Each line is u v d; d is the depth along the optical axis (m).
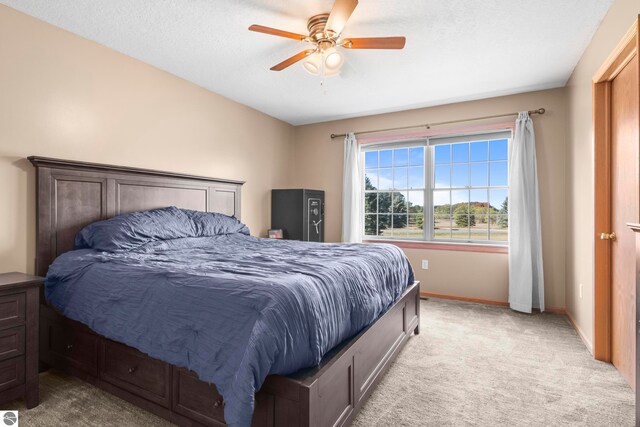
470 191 4.25
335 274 1.82
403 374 2.25
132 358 1.76
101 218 2.67
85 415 1.78
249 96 3.99
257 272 1.72
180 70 3.26
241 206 4.26
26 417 1.77
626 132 2.18
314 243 3.24
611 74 2.32
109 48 2.81
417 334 3.00
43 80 2.39
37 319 1.89
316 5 2.23
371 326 2.01
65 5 2.22
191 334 1.49
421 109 4.39
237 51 2.88
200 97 3.66
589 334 2.70
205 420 1.52
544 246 3.71
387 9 2.27
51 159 2.34
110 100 2.81
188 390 1.57
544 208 3.71
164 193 3.20
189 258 2.22
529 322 3.33
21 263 2.28
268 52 2.90
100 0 2.16
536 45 2.75
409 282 3.04
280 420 1.34
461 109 4.15
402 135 4.49
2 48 2.20
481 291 4.04
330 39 2.26
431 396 1.98
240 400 1.20
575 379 2.19
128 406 1.86
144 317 1.66
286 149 5.13
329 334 1.55
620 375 2.25
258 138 4.54
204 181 3.63
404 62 3.07
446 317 3.48
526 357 2.52
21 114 2.28
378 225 4.83
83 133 2.63
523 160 3.70
